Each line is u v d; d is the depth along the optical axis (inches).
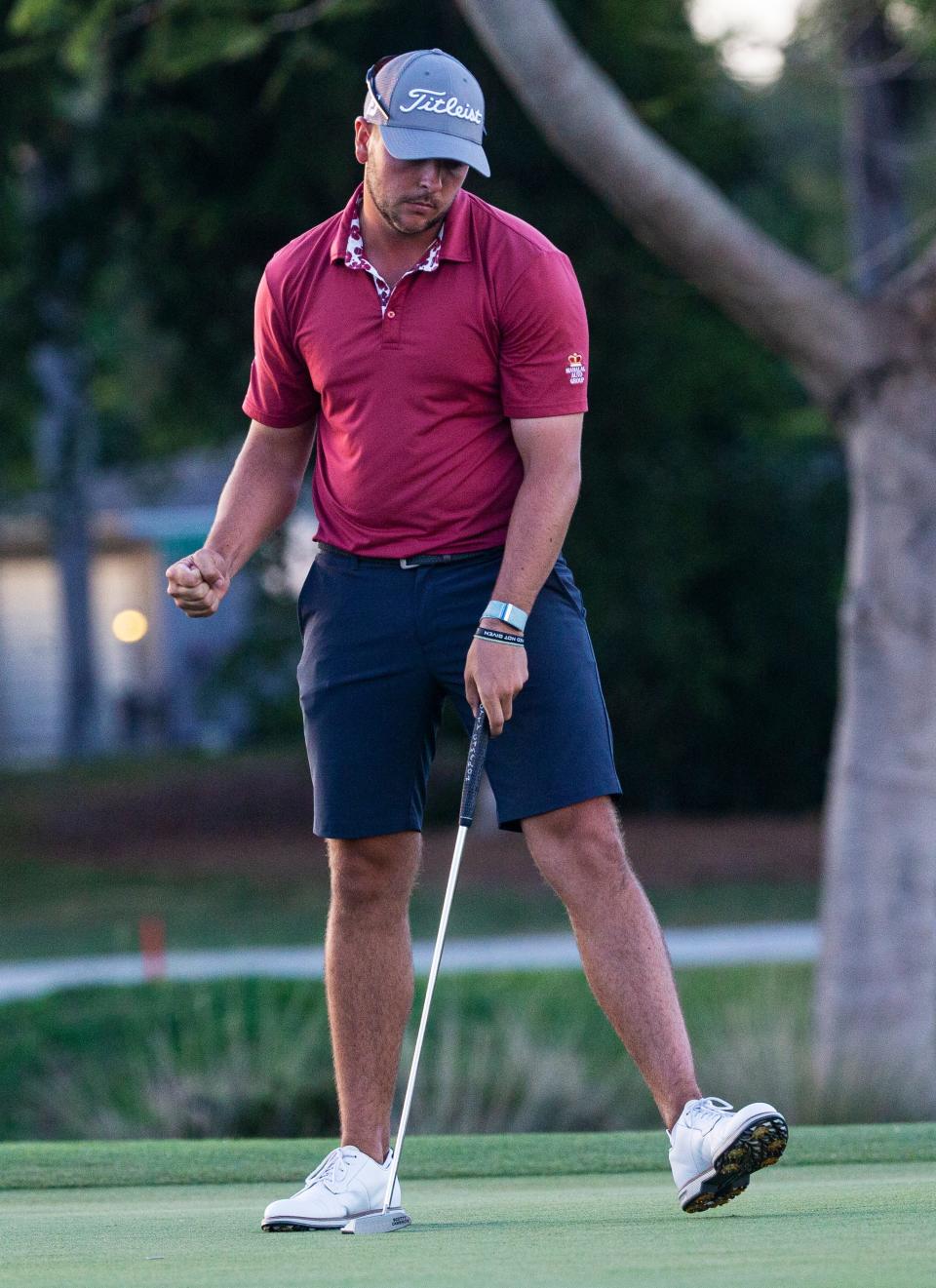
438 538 472.4
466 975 1694.1
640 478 2498.8
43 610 4699.8
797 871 2536.9
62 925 2229.3
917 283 1325.0
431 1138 719.1
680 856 2647.6
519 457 478.0
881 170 2203.5
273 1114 1230.9
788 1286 318.7
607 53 2044.8
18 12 1488.7
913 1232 393.4
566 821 463.2
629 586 2571.4
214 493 4397.1
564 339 461.7
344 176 2108.8
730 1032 1433.3
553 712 461.4
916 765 1366.9
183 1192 599.2
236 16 1403.8
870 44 1809.8
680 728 3019.2
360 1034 488.7
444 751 3223.4
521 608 455.2
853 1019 1364.4
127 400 3299.7
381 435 468.8
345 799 481.7
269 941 2089.1
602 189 1278.3
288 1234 439.8
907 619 1358.3
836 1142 669.9
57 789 3304.6
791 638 3036.4
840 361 1342.3
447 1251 390.3
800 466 3031.5
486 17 1202.6
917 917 1362.0
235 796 3245.6
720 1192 441.4
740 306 1327.5
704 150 2306.8
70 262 2370.8
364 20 2055.9
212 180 2187.5
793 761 3115.2
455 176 451.5
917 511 1352.1
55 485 3595.0
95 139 2154.3
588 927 463.5
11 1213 518.0
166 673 4439.0
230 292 2268.7
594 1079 1366.9
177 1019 1433.3
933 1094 1327.5
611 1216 457.4
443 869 2568.9
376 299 467.2
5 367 2501.2
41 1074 1362.0
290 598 2588.6
